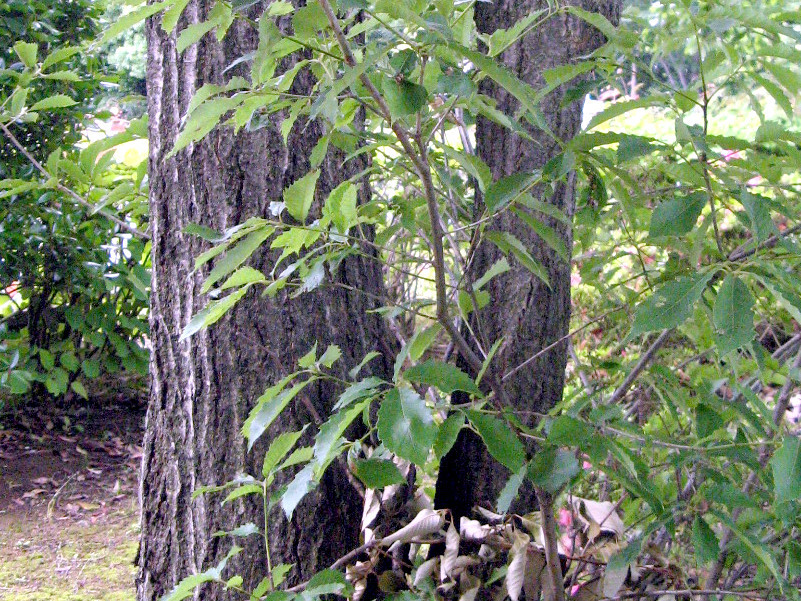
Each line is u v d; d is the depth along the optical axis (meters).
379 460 1.17
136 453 4.67
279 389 1.22
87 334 4.62
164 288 1.86
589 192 1.45
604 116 1.11
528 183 1.17
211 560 1.82
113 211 3.36
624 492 1.68
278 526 1.78
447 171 1.57
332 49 1.10
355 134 1.29
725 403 1.41
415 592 1.52
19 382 4.24
